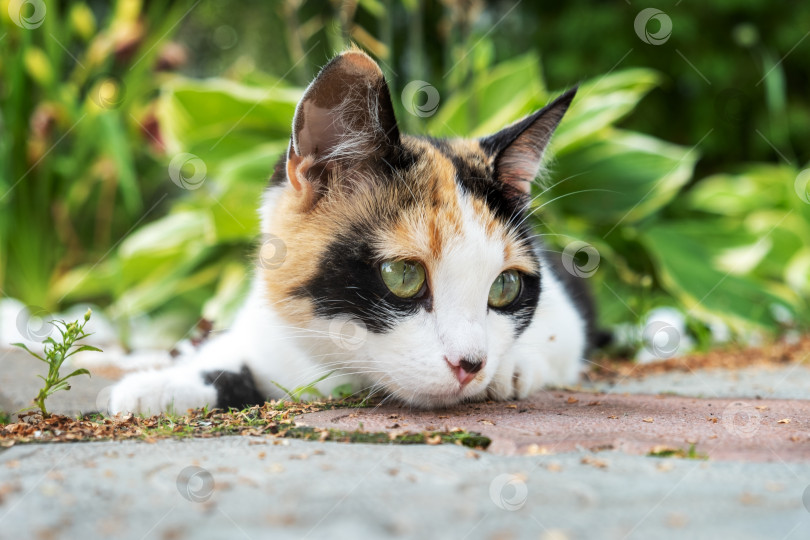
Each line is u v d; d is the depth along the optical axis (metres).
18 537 0.95
